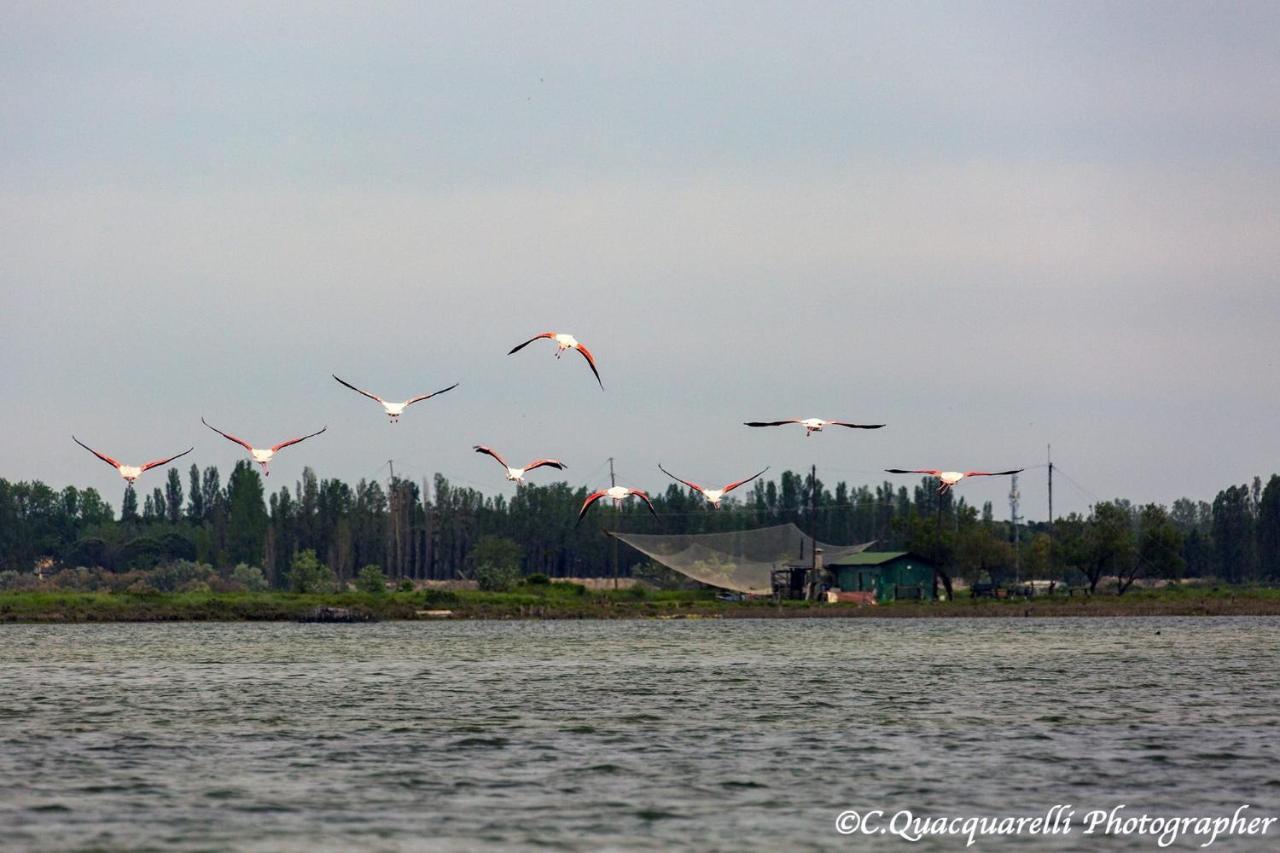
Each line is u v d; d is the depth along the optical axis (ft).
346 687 262.47
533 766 172.96
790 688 258.57
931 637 416.87
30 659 330.54
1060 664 311.47
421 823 142.92
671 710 225.76
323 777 165.89
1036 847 136.05
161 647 373.61
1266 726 206.18
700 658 331.77
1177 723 209.46
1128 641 393.70
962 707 228.84
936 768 171.94
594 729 203.62
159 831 139.54
